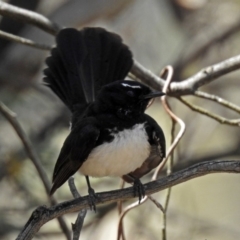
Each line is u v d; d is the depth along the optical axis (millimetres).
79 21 13844
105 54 9492
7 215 12984
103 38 9586
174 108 14477
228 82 14906
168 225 13844
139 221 13336
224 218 15000
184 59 14734
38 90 13766
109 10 14023
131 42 15180
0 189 13578
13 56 13961
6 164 12820
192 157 13609
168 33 15250
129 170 8141
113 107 8133
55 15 13836
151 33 15227
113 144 7910
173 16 15156
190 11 15000
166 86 9203
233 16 14859
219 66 9586
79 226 7496
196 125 14242
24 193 13008
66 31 9648
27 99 14031
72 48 9547
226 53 14875
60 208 7176
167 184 7289
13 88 13883
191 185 14805
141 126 8055
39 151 13367
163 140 8156
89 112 8320
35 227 7004
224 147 14531
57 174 8250
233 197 15281
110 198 7602
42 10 14055
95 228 13344
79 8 13891
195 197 14578
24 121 14055
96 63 9453
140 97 8180
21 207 13195
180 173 7285
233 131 15070
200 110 9320
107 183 14055
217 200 15250
